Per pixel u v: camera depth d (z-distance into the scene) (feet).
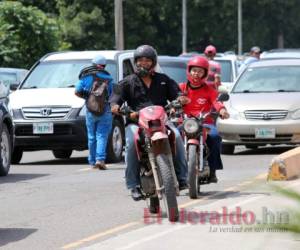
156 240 65.21
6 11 335.88
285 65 150.82
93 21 515.91
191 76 89.51
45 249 65.26
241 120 138.51
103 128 122.11
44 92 134.51
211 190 94.63
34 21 339.77
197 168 87.71
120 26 299.99
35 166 130.72
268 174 100.17
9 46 332.39
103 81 121.39
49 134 131.13
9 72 203.10
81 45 521.65
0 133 113.91
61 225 75.66
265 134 137.69
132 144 74.95
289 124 136.77
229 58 200.23
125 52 142.41
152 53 77.92
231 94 145.07
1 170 114.73
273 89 145.89
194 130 86.28
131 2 528.22
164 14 545.85
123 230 72.23
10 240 69.26
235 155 140.56
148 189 75.72
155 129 72.59
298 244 41.01
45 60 144.05
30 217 80.59
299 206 34.78
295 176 100.07
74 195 94.68
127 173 75.87
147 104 78.38
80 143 131.13
